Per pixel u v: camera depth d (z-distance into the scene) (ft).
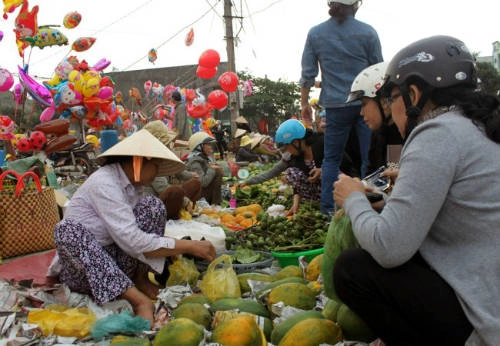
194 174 21.59
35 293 10.18
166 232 13.84
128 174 10.88
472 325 5.99
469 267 6.00
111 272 9.99
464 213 6.04
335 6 15.89
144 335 8.43
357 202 6.92
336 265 7.09
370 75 10.99
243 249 13.74
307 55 16.94
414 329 6.64
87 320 9.02
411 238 6.06
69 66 33.63
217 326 8.24
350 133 18.37
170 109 53.93
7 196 14.97
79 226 10.14
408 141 6.40
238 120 57.41
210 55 44.50
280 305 9.06
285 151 20.25
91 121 34.30
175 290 10.44
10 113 68.80
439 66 6.49
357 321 7.76
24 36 30.89
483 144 6.04
